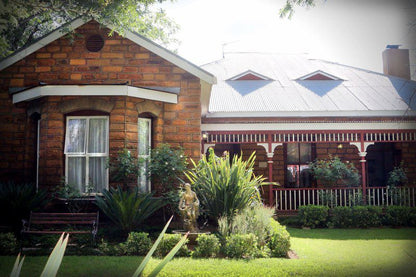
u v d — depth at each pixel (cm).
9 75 1148
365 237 1072
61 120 1056
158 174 1027
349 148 1731
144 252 810
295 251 877
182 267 698
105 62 1148
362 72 2009
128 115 1064
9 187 978
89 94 1038
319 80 1875
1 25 1294
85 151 1070
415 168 1691
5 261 728
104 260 749
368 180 1733
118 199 919
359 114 1518
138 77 1148
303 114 1515
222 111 1487
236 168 998
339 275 671
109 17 1095
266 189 1686
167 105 1151
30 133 1131
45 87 1035
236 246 792
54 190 1024
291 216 1377
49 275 260
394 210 1288
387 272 697
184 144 1140
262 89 1744
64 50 1148
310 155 1733
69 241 878
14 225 945
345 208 1261
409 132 1476
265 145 1465
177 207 1009
